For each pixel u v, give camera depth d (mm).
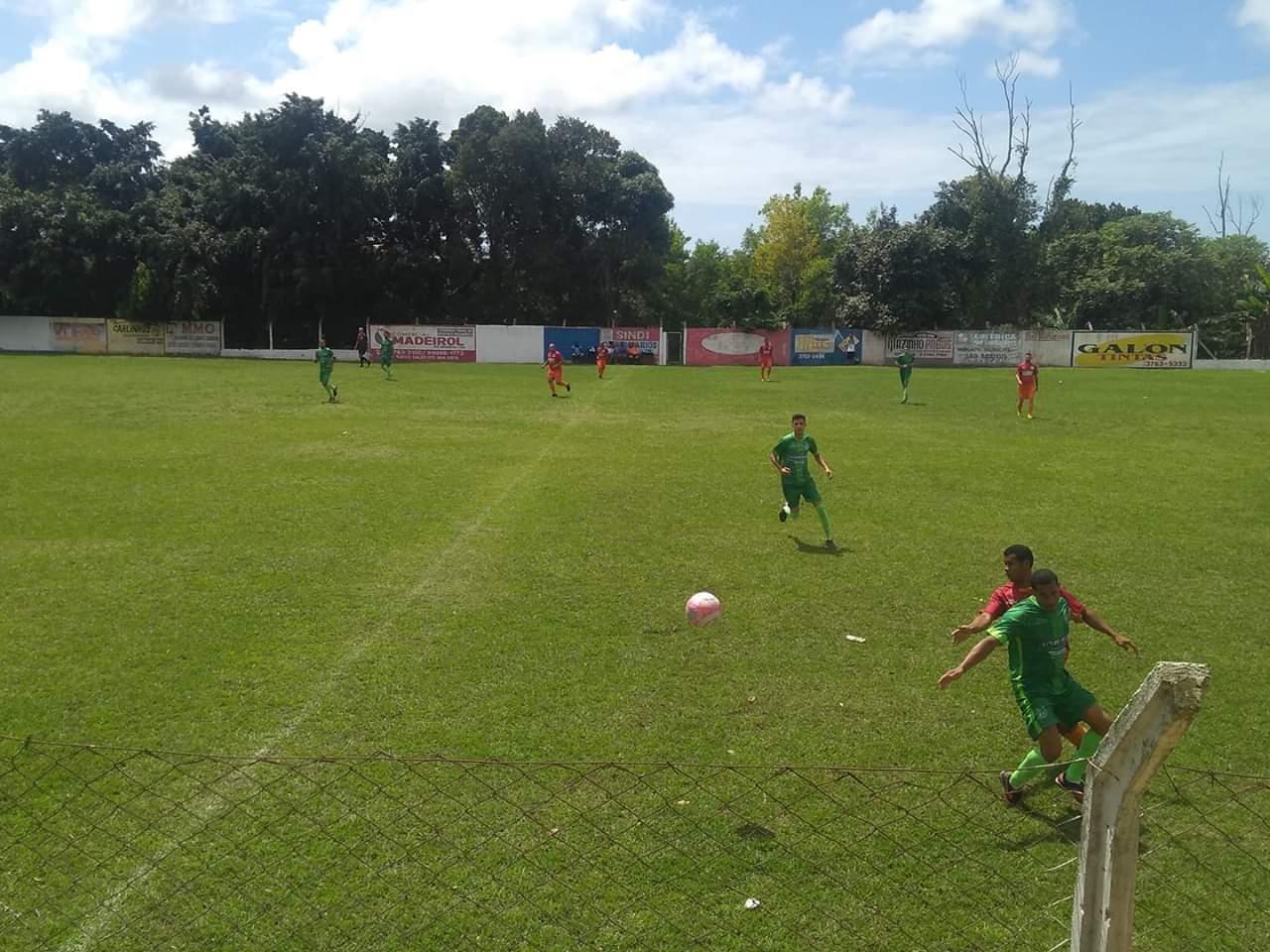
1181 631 9352
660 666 8203
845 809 5934
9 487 15594
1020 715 7348
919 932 4801
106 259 56469
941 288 57688
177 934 4703
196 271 55812
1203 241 64562
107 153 63500
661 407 29766
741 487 16375
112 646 8547
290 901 4949
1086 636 9227
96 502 14570
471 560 11508
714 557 11812
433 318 64562
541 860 5332
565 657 8375
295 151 58969
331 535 12711
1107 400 32719
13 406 26422
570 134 65062
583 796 6012
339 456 19125
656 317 69875
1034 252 62969
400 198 62438
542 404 30125
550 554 11828
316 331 61844
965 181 62844
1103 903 3271
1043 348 54562
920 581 10898
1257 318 59406
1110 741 3223
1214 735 7055
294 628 9070
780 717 7238
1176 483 17094
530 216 62406
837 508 14812
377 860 5309
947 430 24312
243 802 5855
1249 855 5480
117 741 6688
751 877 5223
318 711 7219
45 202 56281
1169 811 5988
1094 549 12406
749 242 90750
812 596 10273
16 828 5555
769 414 28047
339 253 60438
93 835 5512
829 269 78125
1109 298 61906
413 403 29672
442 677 7898
